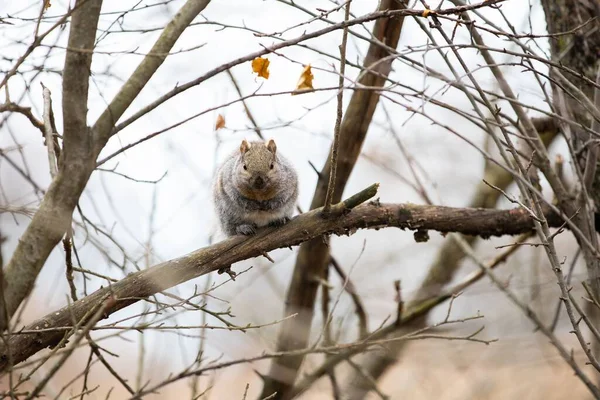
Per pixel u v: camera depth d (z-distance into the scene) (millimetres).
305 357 12688
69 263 8141
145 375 14234
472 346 14172
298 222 9984
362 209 10305
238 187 10711
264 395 12617
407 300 14406
